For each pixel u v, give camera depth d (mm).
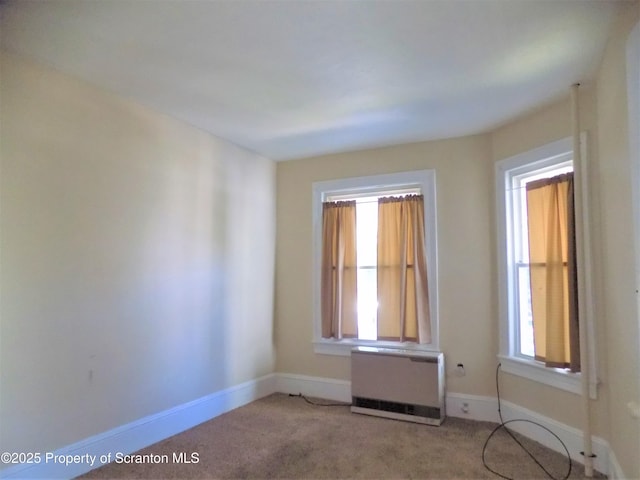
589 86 2727
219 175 3795
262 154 4348
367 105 3072
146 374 3021
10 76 2324
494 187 3590
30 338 2355
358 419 3557
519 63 2453
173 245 3293
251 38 2188
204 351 3547
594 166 2699
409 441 3076
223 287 3795
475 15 1987
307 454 2852
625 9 1931
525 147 3283
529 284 3219
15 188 2320
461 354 3641
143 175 3068
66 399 2512
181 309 3342
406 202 3922
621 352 2246
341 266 4180
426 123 3441
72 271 2578
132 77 2639
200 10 1945
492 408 3498
